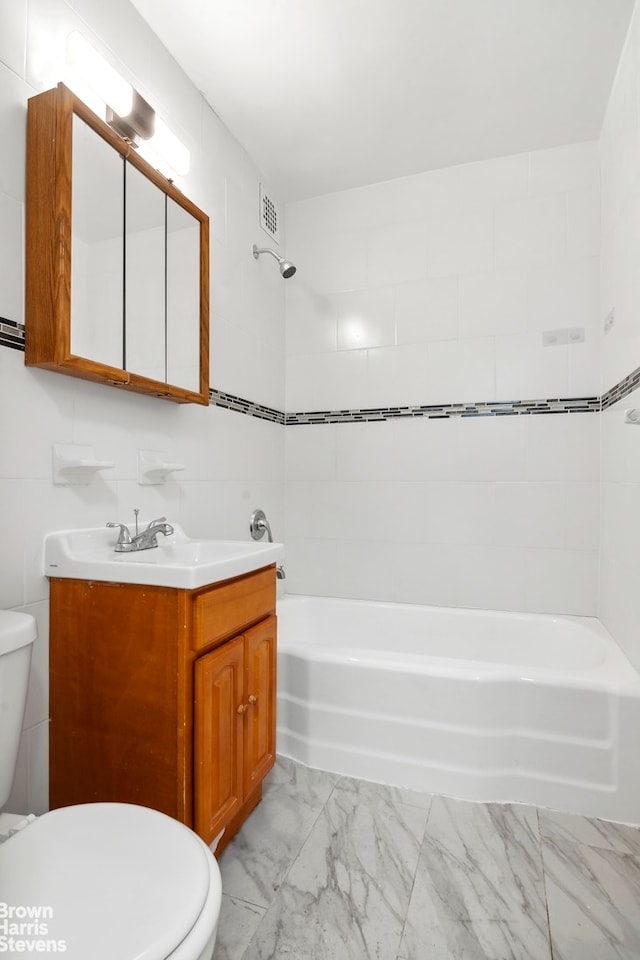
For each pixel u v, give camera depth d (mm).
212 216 2086
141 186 1562
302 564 2740
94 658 1248
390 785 1691
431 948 1086
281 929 1128
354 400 2660
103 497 1501
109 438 1525
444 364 2506
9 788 982
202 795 1188
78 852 752
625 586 1839
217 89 1982
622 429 1898
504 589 2414
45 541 1299
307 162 2447
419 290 2549
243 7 1627
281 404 2732
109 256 1430
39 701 1273
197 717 1184
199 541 1755
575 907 1191
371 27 1702
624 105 1835
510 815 1536
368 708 1744
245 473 2359
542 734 1604
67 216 1230
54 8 1330
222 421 2170
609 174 2094
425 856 1353
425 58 1836
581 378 2312
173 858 745
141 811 856
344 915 1164
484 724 1628
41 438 1291
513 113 2127
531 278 2383
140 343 1562
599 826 1492
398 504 2580
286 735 1872
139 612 1201
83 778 1258
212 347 2090
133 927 624
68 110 1231
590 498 2301
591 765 1555
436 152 2385
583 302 2312
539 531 2371
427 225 2539
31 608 1257
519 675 1634
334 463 2689
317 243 2730
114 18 1548
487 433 2443
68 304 1236
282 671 1892
